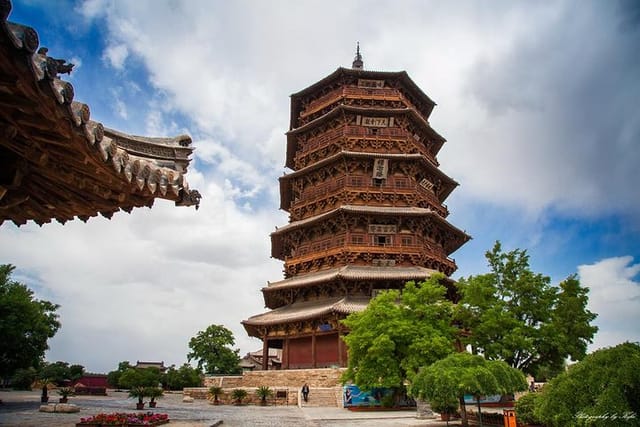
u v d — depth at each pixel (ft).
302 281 181.37
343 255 178.81
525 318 136.46
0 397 164.04
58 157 27.68
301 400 144.05
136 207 35.32
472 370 75.31
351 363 124.88
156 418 81.10
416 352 115.14
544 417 36.17
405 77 211.00
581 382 34.60
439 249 199.00
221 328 327.88
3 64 19.36
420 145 209.87
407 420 99.40
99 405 140.87
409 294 127.03
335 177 198.29
